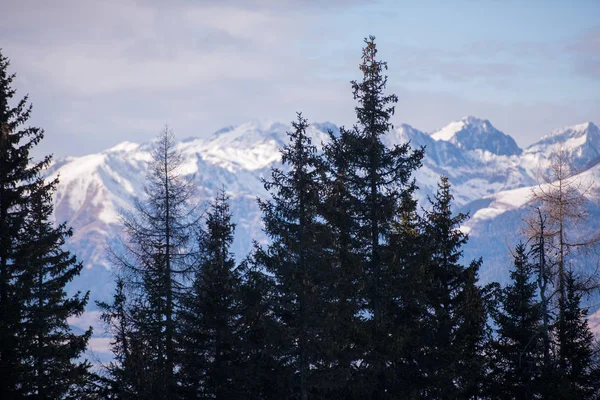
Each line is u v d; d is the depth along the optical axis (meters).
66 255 58.59
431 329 62.06
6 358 54.53
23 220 54.84
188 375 62.66
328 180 59.44
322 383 56.72
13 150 55.03
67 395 60.34
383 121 61.03
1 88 55.62
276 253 57.19
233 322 62.06
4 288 54.00
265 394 60.28
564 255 57.94
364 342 57.44
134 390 63.41
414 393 59.28
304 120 58.53
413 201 60.19
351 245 59.16
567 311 62.34
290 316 57.50
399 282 59.44
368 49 61.41
